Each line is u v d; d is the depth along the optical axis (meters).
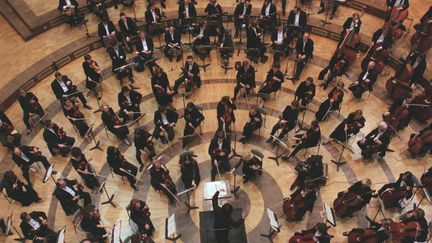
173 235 11.16
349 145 13.88
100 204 12.46
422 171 13.16
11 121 14.79
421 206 12.27
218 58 17.47
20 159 12.62
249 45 16.73
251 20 18.67
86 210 10.75
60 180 11.34
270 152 13.81
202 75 16.66
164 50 17.19
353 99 15.48
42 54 16.88
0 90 15.32
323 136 14.25
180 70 16.91
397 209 12.25
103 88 16.17
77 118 14.05
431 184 12.15
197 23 17.62
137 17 18.78
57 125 14.36
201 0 19.64
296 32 17.70
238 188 12.51
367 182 11.12
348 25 16.38
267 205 12.38
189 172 12.18
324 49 17.69
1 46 17.17
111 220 12.06
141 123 14.79
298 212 11.47
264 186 12.84
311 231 10.43
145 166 13.45
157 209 12.37
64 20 18.36
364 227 11.84
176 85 15.54
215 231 10.85
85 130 14.19
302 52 16.06
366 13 18.72
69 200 11.70
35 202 12.52
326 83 15.78
